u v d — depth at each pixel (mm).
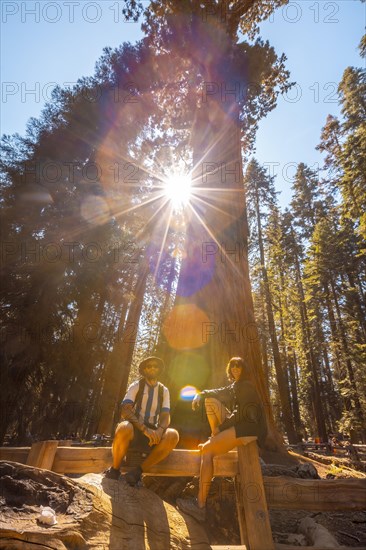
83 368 10336
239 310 8578
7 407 8555
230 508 4074
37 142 11562
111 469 3121
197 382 7750
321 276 26016
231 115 11391
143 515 2775
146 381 3352
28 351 8852
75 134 12359
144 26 14086
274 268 31516
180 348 8281
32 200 10359
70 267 10250
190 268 9469
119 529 2447
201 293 8906
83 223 11055
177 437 3189
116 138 13984
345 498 2961
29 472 2703
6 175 10508
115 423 18344
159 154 16625
